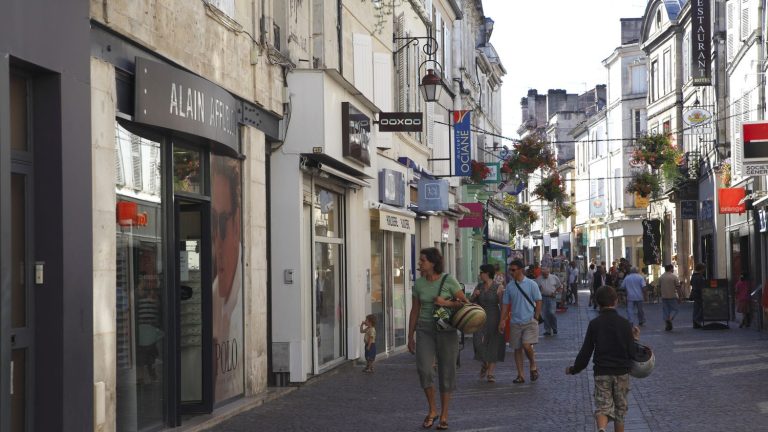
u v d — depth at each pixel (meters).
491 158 57.22
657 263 58.81
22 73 8.75
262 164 15.13
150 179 11.32
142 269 11.06
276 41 16.34
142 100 10.50
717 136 41.94
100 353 9.63
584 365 10.50
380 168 23.23
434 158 32.03
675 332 29.61
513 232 62.59
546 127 102.06
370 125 20.08
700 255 47.69
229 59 13.66
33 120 8.90
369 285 21.75
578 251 87.94
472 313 12.04
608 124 76.31
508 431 11.89
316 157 17.00
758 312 29.41
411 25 28.98
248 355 14.45
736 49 35.81
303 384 16.39
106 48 9.98
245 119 14.39
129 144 10.73
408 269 26.56
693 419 12.55
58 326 8.84
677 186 50.97
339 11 19.98
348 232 20.22
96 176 9.62
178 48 11.75
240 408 13.44
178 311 11.81
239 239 14.34
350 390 15.98
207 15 12.77
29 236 8.80
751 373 17.64
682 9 52.53
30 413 8.76
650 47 60.81
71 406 8.94
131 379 10.71
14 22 8.19
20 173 8.70
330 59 19.09
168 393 11.70
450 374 12.20
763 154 24.66
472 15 48.66
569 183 92.19
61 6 8.92
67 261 8.92
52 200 8.89
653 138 50.09
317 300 17.97
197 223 13.01
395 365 20.62
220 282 13.52
